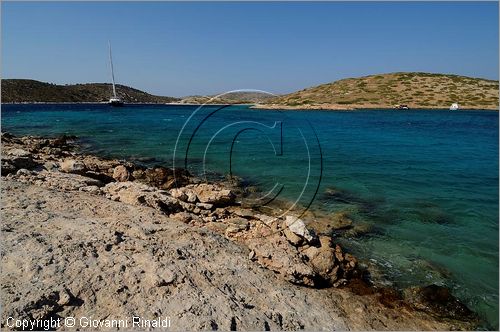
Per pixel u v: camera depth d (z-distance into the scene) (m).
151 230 9.09
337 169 21.23
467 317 7.63
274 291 7.46
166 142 31.47
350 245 10.88
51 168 16.06
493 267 9.73
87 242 7.44
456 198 15.70
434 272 9.41
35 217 8.46
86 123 49.66
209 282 7.01
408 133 38.66
